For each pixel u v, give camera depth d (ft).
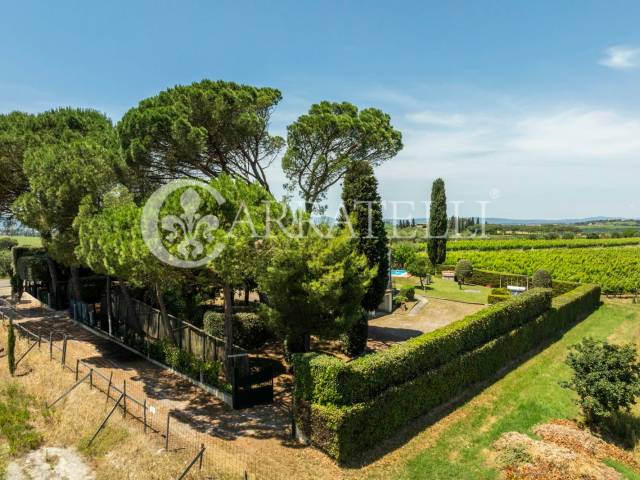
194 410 42.04
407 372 40.40
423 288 115.34
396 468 33.22
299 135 68.33
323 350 59.93
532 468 33.27
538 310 68.13
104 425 38.09
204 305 72.02
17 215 60.95
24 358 55.93
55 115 77.20
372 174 58.80
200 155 64.59
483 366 51.62
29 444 35.83
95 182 58.90
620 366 42.45
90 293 85.56
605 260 123.03
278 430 38.17
